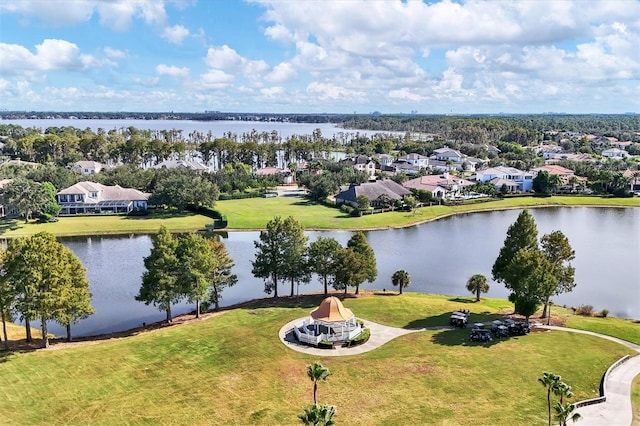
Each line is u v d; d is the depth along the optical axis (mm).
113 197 154375
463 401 45312
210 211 147875
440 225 139375
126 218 144125
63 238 123375
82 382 50094
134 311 76250
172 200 149875
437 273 94125
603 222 139125
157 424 42906
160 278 66688
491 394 46344
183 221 140500
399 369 51594
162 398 47094
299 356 55438
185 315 73125
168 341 60062
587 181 189875
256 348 57500
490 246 114688
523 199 173375
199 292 68375
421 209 156250
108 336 65000
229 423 42875
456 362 52781
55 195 150250
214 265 71938
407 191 168250
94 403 46250
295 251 76500
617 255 104062
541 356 53812
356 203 153125
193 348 57875
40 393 47906
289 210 155250
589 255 103812
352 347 57781
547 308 72000
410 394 46750
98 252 109500
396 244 116500
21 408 45281
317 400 46188
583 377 49188
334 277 77750
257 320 66812
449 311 69875
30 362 54375
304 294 80562
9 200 133250
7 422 42875
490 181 187000
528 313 62125
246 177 196000
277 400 46469
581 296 80562
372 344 58594
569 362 52281
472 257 105000
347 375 50781
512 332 60531
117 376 51344
